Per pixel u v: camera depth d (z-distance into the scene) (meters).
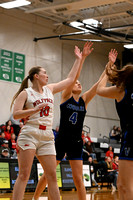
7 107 16.83
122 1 14.70
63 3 15.18
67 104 5.41
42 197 9.14
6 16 17.19
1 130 15.24
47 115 4.34
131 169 3.31
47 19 19.33
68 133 5.38
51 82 19.25
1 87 16.72
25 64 17.94
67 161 11.69
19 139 4.26
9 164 10.29
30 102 4.33
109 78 3.59
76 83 5.46
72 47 20.73
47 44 19.23
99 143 20.06
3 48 16.95
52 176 4.24
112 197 9.48
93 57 22.06
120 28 18.47
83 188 5.30
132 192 3.24
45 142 4.31
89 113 21.52
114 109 23.45
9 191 10.70
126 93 3.46
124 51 23.78
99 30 18.27
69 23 18.11
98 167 14.27
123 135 3.47
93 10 17.28
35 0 15.75
